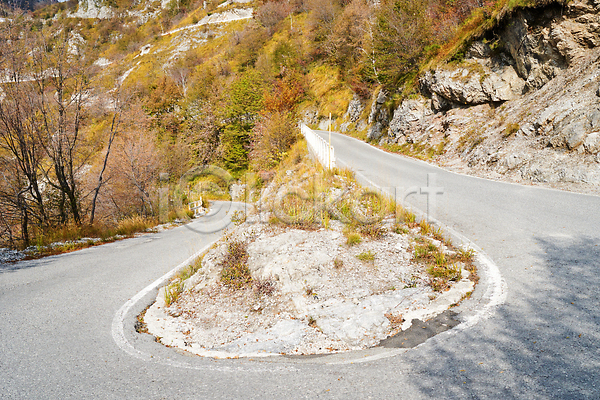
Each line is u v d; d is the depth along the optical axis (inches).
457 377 113.8
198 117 1592.0
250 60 2369.6
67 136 573.6
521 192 375.9
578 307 146.3
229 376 127.0
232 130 1392.7
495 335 135.3
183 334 167.8
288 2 2778.1
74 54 563.2
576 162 402.6
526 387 104.9
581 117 429.4
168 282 240.8
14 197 507.5
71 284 245.1
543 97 530.9
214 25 3833.7
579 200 318.7
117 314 191.3
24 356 145.4
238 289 202.4
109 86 674.8
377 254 224.1
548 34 540.7
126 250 364.8
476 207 331.6
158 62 3432.6
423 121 799.7
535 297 160.1
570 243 217.8
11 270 290.5
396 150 820.0
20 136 496.7
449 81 708.0
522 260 203.5
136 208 908.6
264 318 173.6
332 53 1667.1
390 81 992.9
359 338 148.4
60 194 602.2
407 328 151.2
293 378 123.3
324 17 1808.6
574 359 115.0
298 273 200.8
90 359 142.6
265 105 1143.6
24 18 514.6
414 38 896.3
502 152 512.1
